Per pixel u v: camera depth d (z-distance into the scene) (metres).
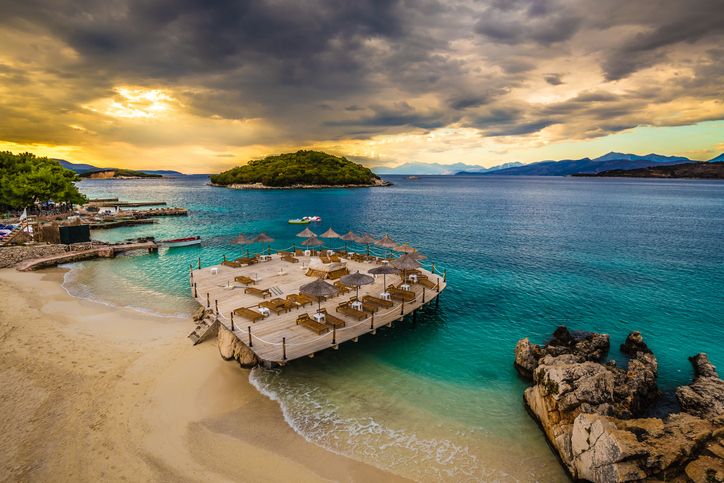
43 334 25.19
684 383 21.41
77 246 50.84
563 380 17.52
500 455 16.16
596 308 32.53
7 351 22.72
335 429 17.42
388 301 27.94
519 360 22.44
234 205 132.00
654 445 13.66
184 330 26.38
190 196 176.00
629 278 41.22
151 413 17.66
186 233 72.38
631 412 17.58
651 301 34.19
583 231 73.38
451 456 16.00
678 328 28.59
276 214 105.44
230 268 37.03
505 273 43.38
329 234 44.78
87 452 15.14
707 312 31.62
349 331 23.33
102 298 33.34
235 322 24.38
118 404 18.16
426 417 18.47
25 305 30.67
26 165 78.69
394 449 16.30
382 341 26.38
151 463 14.80
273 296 29.11
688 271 44.06
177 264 47.00
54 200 78.19
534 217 96.44
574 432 15.29
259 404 18.98
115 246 52.59
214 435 16.61
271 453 15.77
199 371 21.27
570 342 25.44
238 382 20.61
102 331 25.98
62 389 19.12
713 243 60.94
